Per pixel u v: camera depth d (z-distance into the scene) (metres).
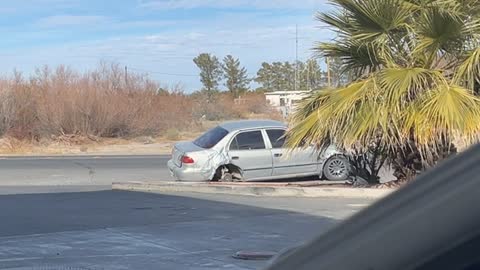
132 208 12.78
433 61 12.53
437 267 1.54
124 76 40.91
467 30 11.91
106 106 37.91
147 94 41.03
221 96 64.19
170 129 41.00
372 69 13.08
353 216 1.83
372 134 12.03
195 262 8.09
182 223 10.92
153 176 20.06
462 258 1.50
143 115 40.03
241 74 87.81
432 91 11.80
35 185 17.94
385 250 1.65
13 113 36.16
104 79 40.22
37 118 36.91
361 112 12.04
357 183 14.48
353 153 13.32
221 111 50.69
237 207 12.64
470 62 11.73
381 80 12.05
